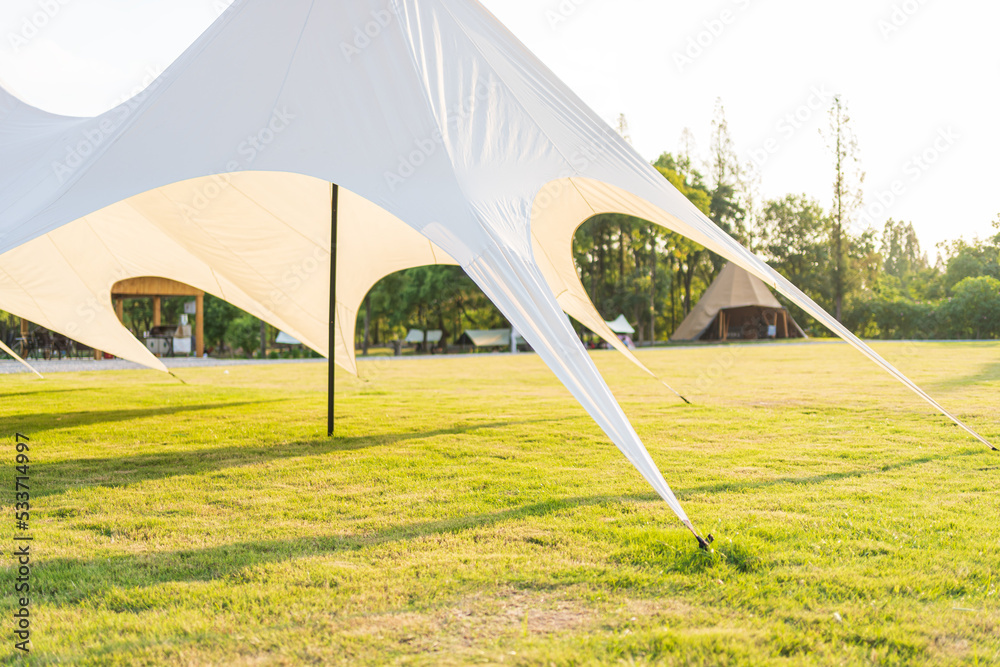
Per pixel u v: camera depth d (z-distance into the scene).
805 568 2.96
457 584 2.80
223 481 4.67
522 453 5.62
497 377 14.40
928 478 4.64
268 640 2.33
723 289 38.16
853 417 7.48
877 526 3.55
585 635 2.35
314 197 6.72
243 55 5.29
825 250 44.47
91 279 8.48
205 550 3.26
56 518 3.81
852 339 5.12
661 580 2.83
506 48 5.72
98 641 2.34
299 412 8.24
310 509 3.97
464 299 35.06
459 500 4.15
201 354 23.80
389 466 5.14
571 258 7.66
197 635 2.37
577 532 3.48
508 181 4.52
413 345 36.53
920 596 2.67
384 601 2.65
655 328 47.84
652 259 39.47
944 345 26.27
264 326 26.72
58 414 8.03
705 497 4.17
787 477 4.69
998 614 2.53
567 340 3.58
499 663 2.16
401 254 7.91
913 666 2.16
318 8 5.49
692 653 2.19
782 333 38.66
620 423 3.41
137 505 4.07
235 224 6.98
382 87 4.95
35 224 4.16
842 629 2.38
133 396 10.12
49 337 20.47
